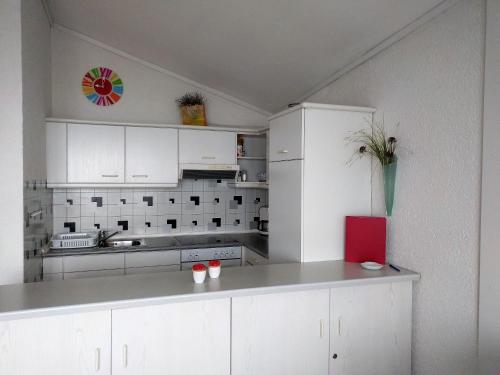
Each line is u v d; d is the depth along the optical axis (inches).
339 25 87.7
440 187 75.1
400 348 80.6
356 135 93.4
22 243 86.8
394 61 87.1
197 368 66.8
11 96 85.5
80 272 122.7
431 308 77.7
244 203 164.2
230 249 139.8
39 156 110.0
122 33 128.1
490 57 63.1
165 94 149.6
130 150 133.4
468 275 69.2
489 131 63.2
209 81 148.8
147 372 63.9
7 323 56.7
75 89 138.7
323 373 74.9
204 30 110.3
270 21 95.4
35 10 103.5
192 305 66.2
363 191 95.0
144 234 150.3
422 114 79.3
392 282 79.4
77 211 141.9
